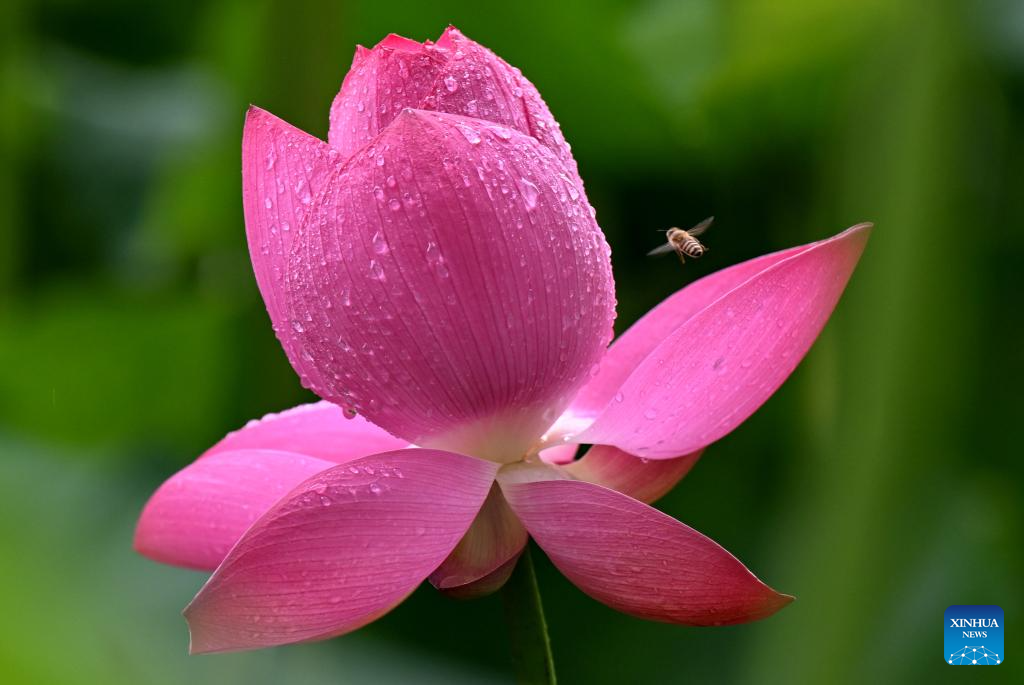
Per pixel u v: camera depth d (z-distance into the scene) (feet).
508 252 3.20
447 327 3.21
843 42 4.43
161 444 4.21
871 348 4.16
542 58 4.67
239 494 3.39
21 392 4.48
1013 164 4.72
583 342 3.28
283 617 3.21
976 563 4.14
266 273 3.33
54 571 3.80
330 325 3.22
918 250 4.17
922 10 4.20
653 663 4.20
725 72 4.67
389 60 3.27
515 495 3.26
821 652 4.05
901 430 4.14
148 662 3.67
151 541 3.44
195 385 4.53
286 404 4.42
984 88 4.60
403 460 3.21
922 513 4.13
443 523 3.23
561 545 3.26
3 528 3.88
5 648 3.61
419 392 3.24
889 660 4.05
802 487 4.19
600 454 3.39
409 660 3.97
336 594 3.22
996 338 4.65
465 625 4.25
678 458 3.40
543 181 3.23
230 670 3.73
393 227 3.18
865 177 4.25
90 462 4.06
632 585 3.26
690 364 3.31
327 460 3.46
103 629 3.70
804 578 4.10
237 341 4.45
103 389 4.51
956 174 4.19
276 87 4.31
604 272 3.30
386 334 3.21
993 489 4.56
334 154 3.26
